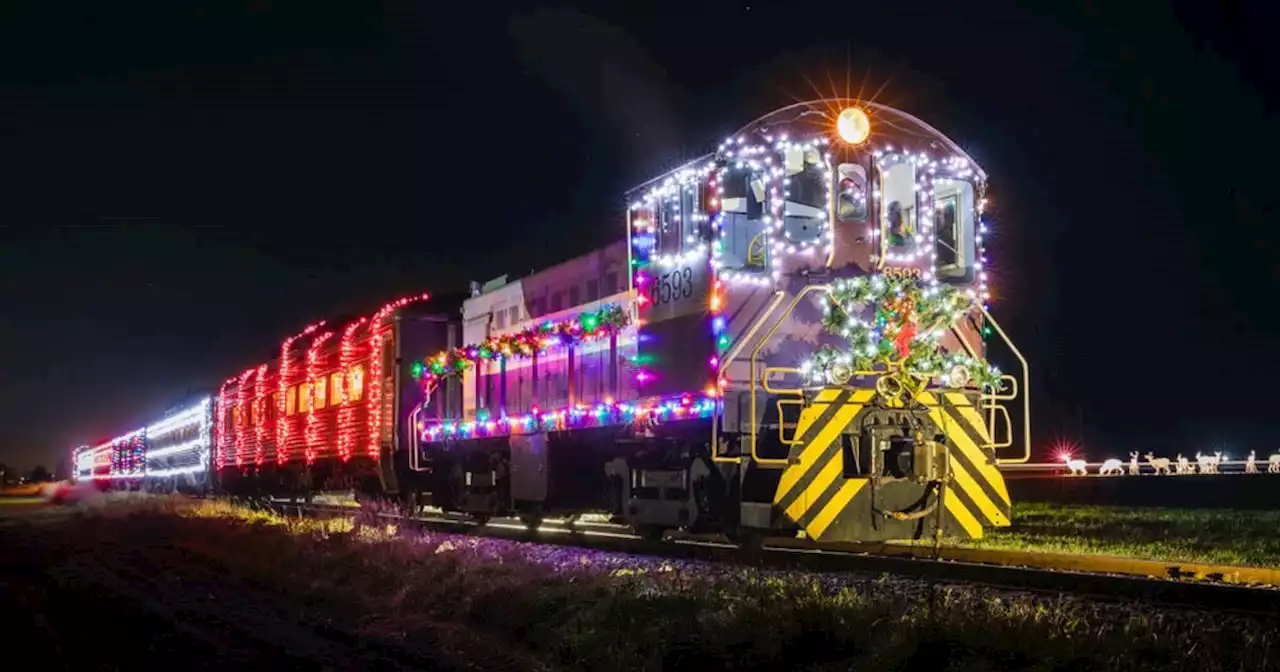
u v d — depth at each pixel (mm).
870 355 13102
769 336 13305
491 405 21078
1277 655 7668
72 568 18281
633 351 16219
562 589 11555
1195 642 8188
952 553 14453
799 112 13984
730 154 13719
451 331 24125
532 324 19906
